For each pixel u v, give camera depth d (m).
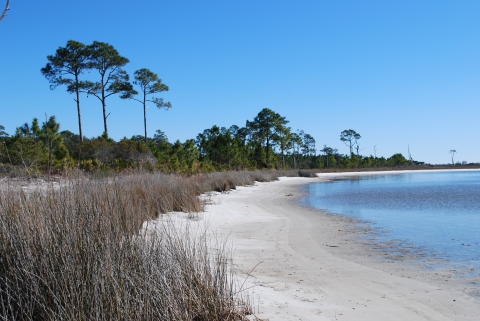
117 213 5.16
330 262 7.80
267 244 9.41
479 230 11.70
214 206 16.06
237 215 14.37
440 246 9.47
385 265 7.62
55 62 33.84
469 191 26.95
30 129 20.33
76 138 36.03
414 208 17.53
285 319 4.38
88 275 3.69
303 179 48.53
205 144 49.88
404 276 6.84
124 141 27.59
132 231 4.95
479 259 8.13
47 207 4.75
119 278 3.80
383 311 5.03
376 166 94.94
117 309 3.46
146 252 4.37
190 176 26.12
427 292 5.93
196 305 4.06
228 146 48.34
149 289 3.76
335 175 64.00
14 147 14.55
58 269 3.81
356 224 13.03
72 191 5.32
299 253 8.58
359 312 4.93
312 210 17.11
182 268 4.34
